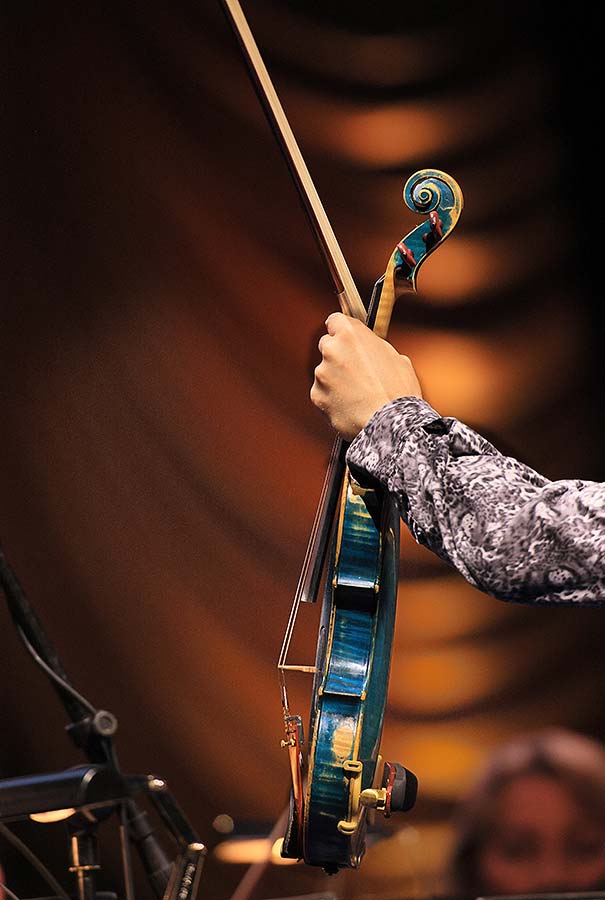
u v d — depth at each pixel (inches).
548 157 647.1
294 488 650.8
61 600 637.3
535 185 649.6
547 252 652.1
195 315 658.2
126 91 650.2
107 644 637.9
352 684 189.3
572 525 151.6
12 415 644.1
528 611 655.1
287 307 657.6
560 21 634.8
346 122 652.1
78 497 644.7
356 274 652.1
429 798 634.8
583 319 651.5
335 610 193.8
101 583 641.6
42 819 165.2
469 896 286.8
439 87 649.0
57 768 609.0
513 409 655.1
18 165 645.9
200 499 650.8
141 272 657.0
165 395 653.9
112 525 645.3
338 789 184.9
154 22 644.7
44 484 643.5
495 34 642.2
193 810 629.9
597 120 639.1
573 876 298.0
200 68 647.8
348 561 193.6
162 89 649.6
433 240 195.8
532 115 646.5
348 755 185.2
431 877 336.8
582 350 652.1
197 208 657.0
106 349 653.3
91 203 652.1
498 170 650.8
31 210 648.4
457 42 645.9
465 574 156.6
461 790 634.2
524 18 638.5
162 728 635.5
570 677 650.8
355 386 175.6
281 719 636.7
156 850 179.0
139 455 650.2
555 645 653.3
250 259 658.2
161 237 657.0
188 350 657.0
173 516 648.4
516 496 156.6
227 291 658.2
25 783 163.6
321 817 185.6
